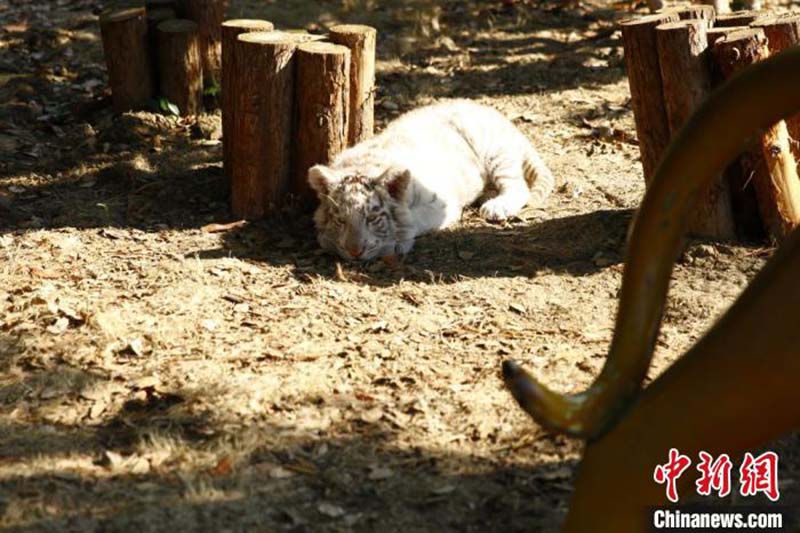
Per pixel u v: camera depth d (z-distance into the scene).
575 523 4.32
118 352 7.50
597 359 7.39
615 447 4.21
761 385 3.95
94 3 16.09
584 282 8.66
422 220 9.63
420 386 7.07
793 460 6.23
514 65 13.94
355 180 9.17
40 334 7.76
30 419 6.71
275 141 9.80
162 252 9.27
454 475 6.16
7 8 15.91
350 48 9.94
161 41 11.92
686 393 4.07
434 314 8.18
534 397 4.11
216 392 6.95
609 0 16.11
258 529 5.67
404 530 5.69
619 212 9.76
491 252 9.33
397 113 12.59
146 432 6.53
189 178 10.79
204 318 8.04
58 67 13.62
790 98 3.96
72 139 11.62
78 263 9.02
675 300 8.14
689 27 8.53
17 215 9.98
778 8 14.90
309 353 7.52
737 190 8.96
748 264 8.58
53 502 5.85
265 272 8.95
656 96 8.77
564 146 11.62
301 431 6.57
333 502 5.91
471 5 16.03
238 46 9.62
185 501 5.89
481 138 10.66
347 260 9.16
